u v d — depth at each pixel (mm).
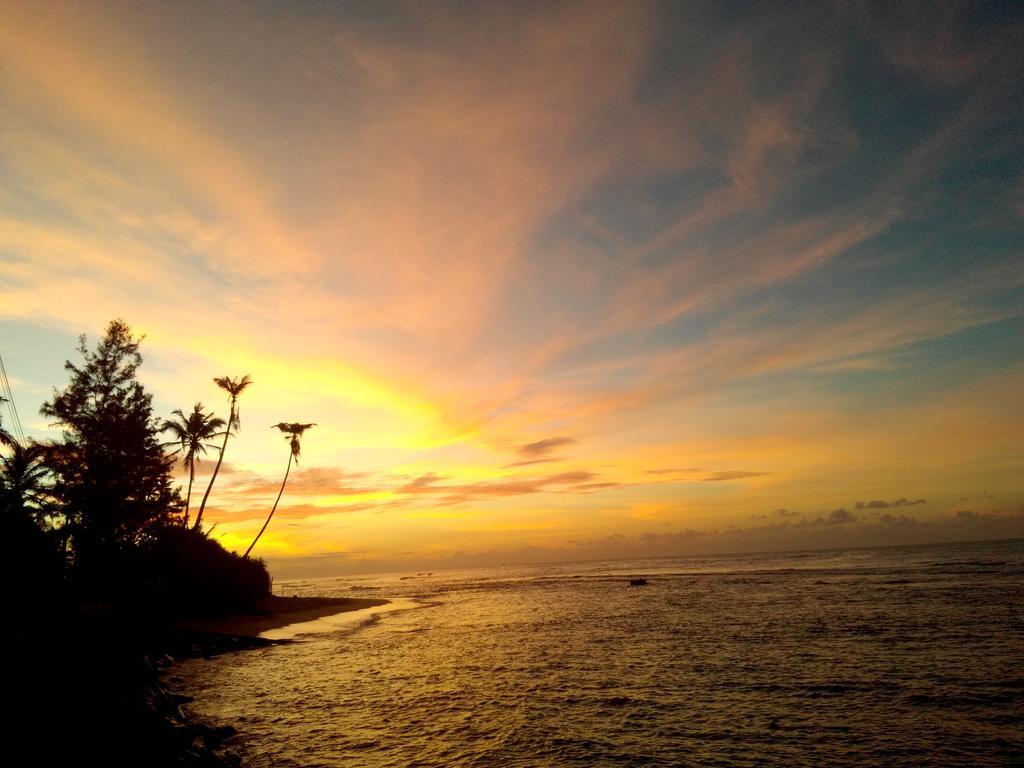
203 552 44781
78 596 36281
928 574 66188
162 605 36844
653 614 42438
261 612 47500
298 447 60875
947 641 25469
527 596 70312
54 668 14422
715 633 31484
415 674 23750
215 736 14648
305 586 144625
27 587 29516
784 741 13922
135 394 42906
